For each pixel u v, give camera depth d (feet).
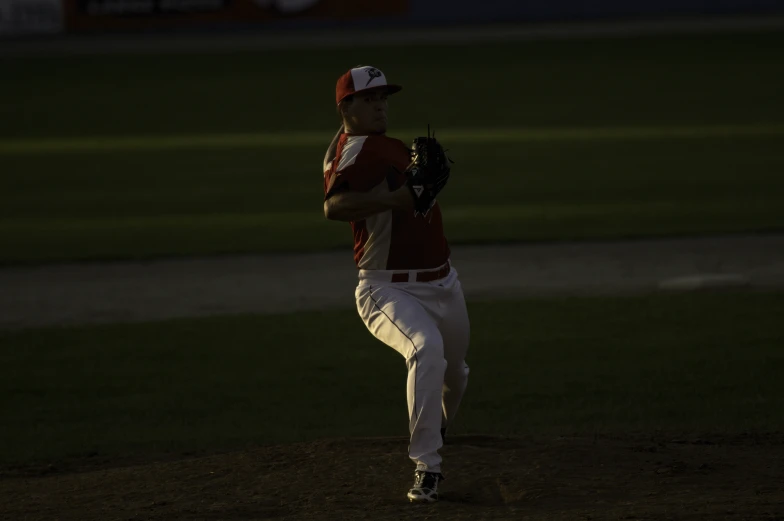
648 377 98.78
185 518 57.98
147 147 276.41
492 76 370.94
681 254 157.99
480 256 160.86
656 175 225.97
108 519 58.90
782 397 90.63
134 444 83.92
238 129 298.97
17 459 80.48
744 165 233.35
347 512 57.57
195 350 114.73
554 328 118.73
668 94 331.98
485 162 245.45
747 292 133.28
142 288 145.89
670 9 495.00
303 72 386.93
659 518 52.06
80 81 383.04
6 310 135.33
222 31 490.49
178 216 198.49
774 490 58.90
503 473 64.44
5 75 397.39
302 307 132.57
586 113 308.19
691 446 72.43
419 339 59.72
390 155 61.21
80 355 113.80
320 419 89.97
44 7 484.33
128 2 487.20
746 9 492.13
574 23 484.33
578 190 213.25
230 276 151.64
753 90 332.60
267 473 67.10
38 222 195.72
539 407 90.27
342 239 175.42
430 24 494.59
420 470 59.21
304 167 246.47
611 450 69.72
